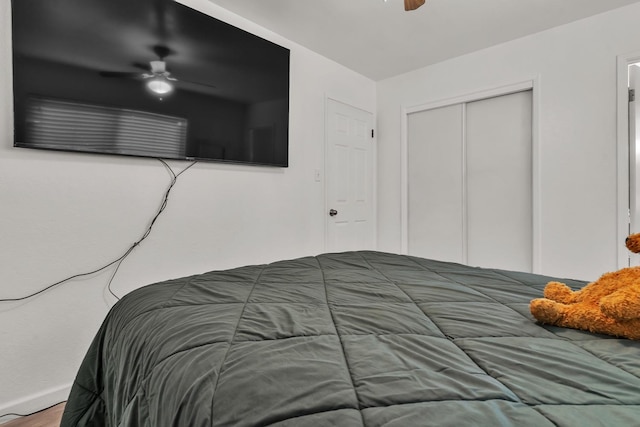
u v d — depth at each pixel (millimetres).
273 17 2271
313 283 1165
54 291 1550
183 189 2018
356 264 1483
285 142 2537
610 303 691
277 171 2559
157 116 1827
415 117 3244
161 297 988
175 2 1879
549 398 481
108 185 1709
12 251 1438
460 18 2279
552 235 2428
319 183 2906
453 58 2934
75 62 1546
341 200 3127
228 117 2158
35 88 1442
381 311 862
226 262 2244
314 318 816
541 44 2463
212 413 494
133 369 746
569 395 489
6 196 1420
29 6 1420
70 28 1526
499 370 570
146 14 1766
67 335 1589
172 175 1963
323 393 497
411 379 531
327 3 2102
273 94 2426
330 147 3006
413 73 3217
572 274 2350
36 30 1438
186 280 1190
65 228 1576
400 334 726
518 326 773
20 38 1402
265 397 498
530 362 594
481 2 2092
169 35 1858
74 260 1605
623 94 2145
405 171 3311
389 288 1087
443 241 3084
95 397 1071
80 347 1628
